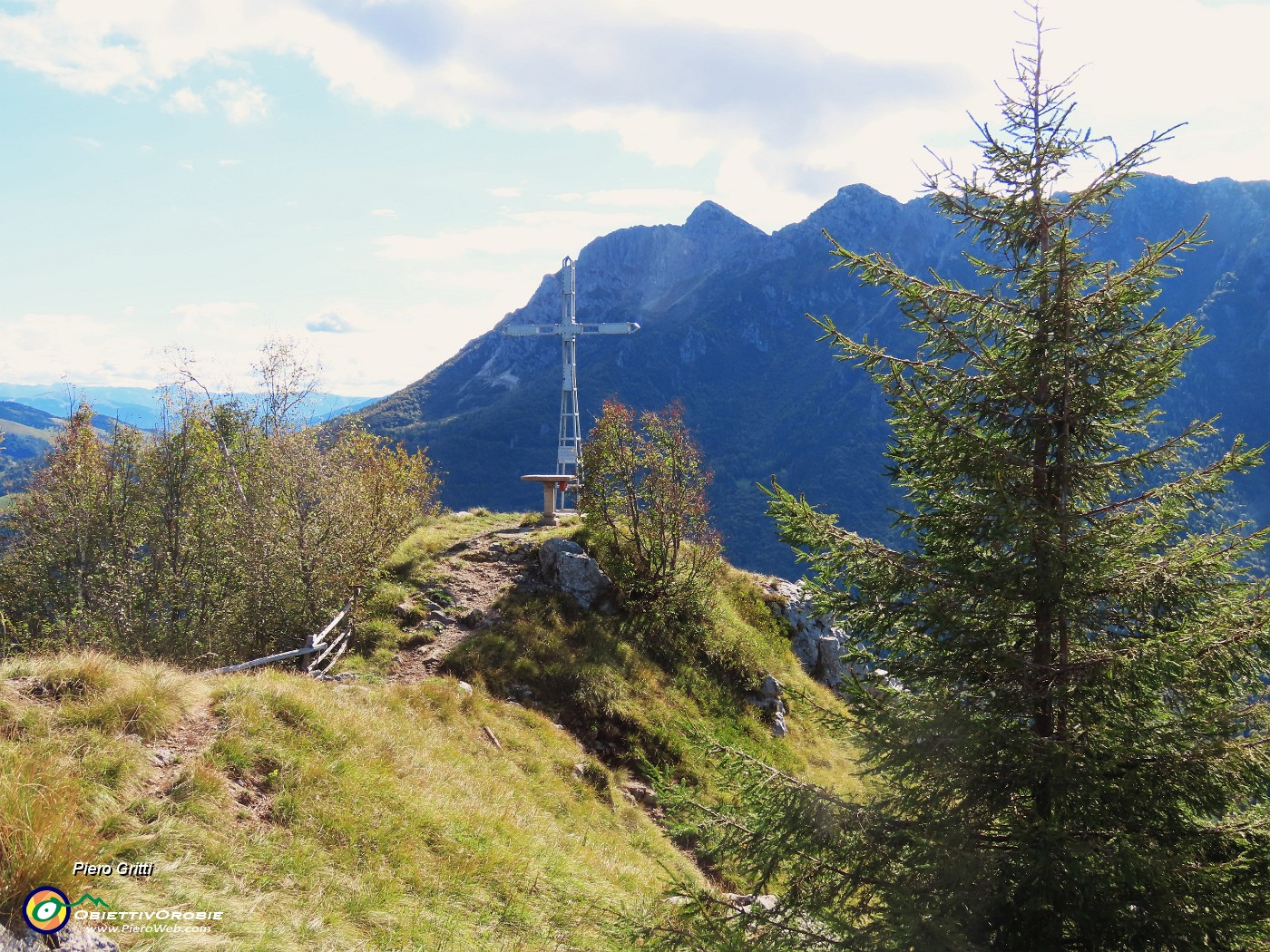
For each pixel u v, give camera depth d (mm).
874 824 6527
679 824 7504
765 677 20062
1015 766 6305
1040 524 6332
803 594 7633
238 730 8508
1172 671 5906
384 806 8711
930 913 5863
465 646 17031
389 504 20750
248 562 19781
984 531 6855
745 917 6828
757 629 22359
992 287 7004
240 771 8062
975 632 6801
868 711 6848
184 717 8484
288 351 23469
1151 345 6637
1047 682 6555
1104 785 5883
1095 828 6113
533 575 20516
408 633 17438
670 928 7074
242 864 6746
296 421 23469
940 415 6820
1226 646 5906
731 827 7305
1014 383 6785
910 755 6453
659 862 12742
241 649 18141
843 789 16781
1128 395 6660
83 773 6754
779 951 6344
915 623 7047
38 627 28656
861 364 7410
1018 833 5977
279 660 14555
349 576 18031
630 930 7301
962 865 5879
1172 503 6629
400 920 7027
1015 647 6988
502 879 8703
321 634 15508
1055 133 6500
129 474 29703
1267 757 5742
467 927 7484
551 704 16344
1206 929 5414
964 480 7070
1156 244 6582
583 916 8664
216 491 26672
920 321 7156
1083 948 5738
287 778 8234
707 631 20156
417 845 8453
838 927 6082
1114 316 6652
